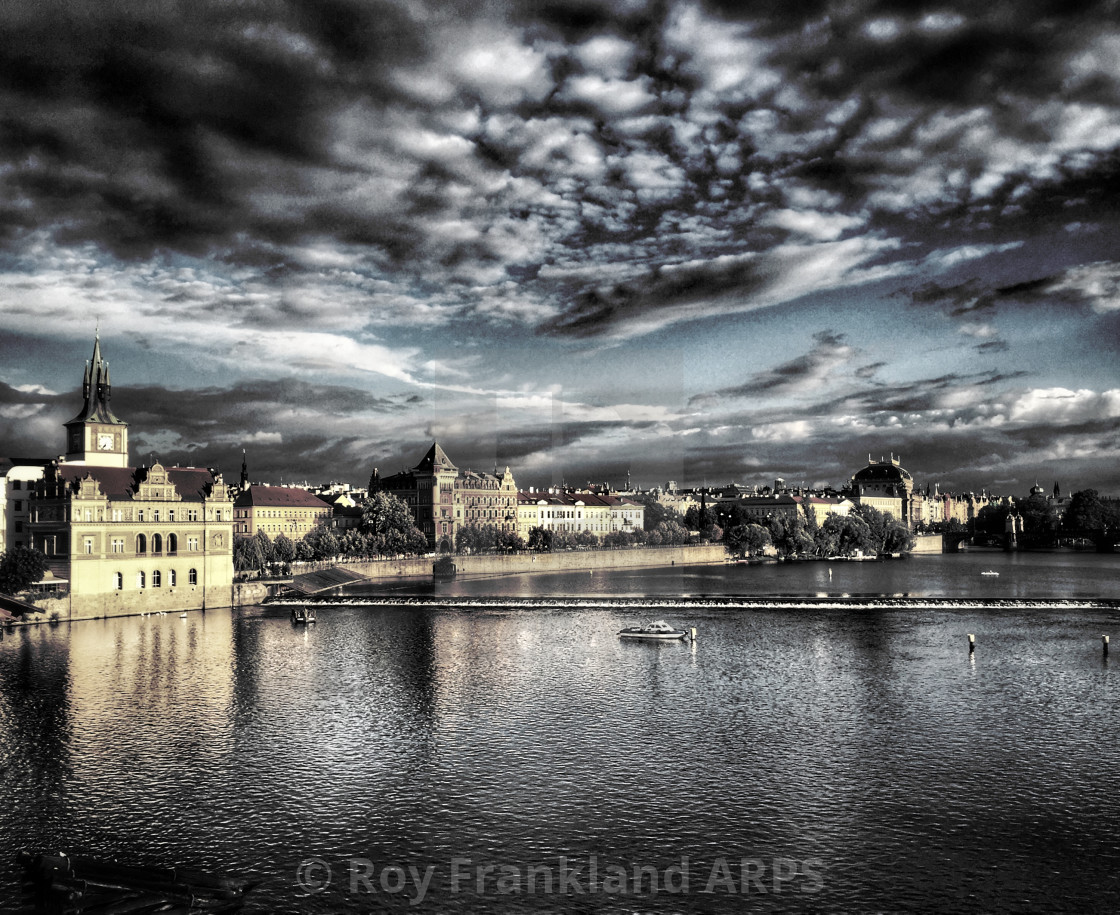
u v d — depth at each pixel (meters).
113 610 153.00
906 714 81.50
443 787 61.97
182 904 46.16
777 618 151.88
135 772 65.50
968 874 48.97
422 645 122.50
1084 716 80.62
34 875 48.44
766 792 60.88
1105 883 47.94
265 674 101.19
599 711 82.81
